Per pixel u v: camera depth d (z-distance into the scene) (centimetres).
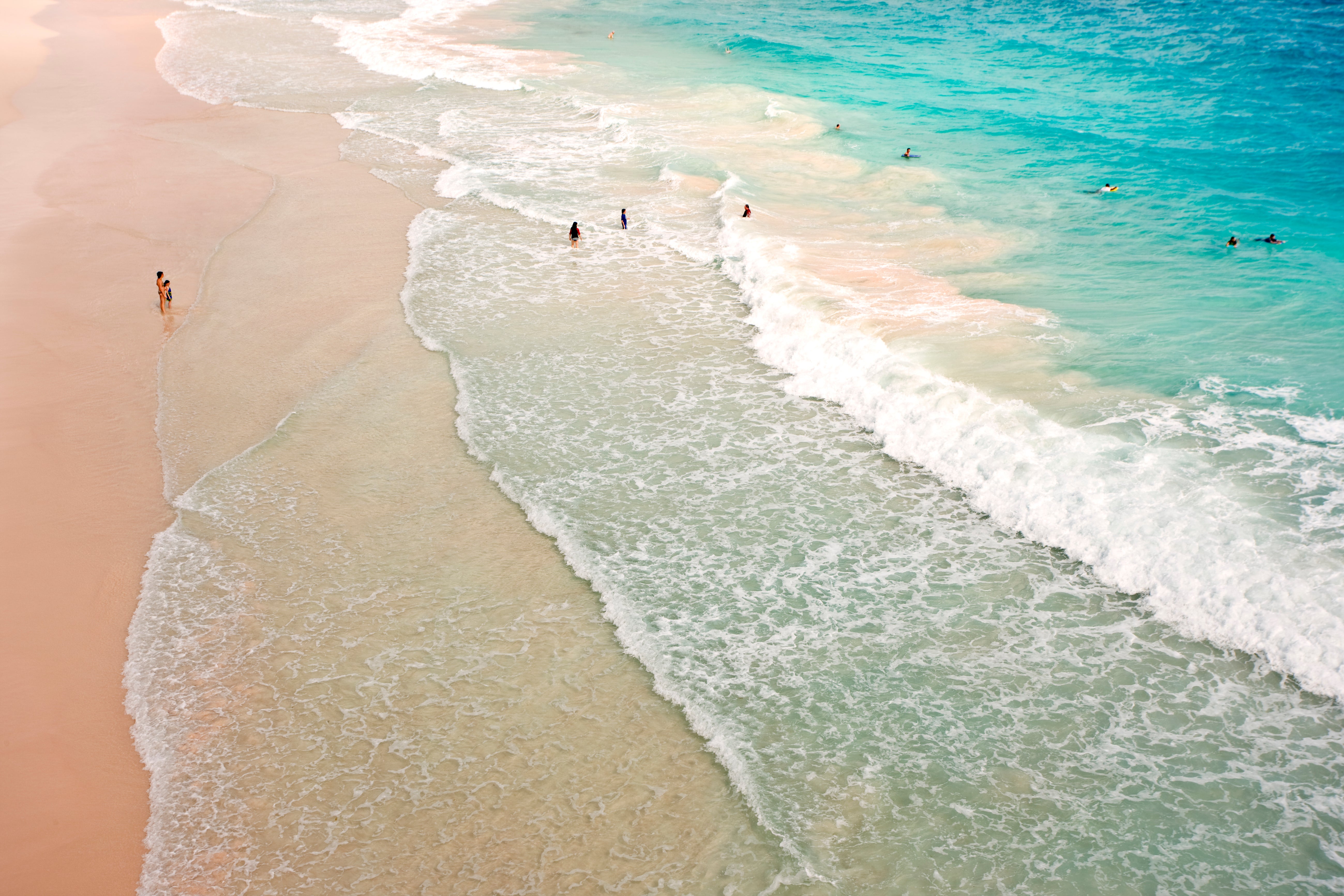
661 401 1823
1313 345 1841
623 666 1192
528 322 2150
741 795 1006
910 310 2078
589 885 916
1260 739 1035
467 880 926
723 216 2705
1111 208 2791
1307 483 1389
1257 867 898
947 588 1302
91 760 1070
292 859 952
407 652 1224
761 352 1998
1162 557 1269
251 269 2448
